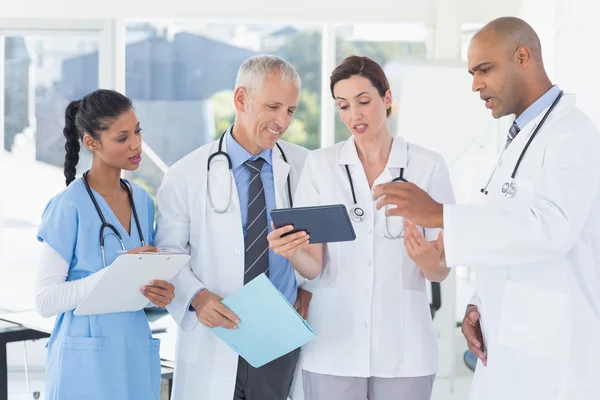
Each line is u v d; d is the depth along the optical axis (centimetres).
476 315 213
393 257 228
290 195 249
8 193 521
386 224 228
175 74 520
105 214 225
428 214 185
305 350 234
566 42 383
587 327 187
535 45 195
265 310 216
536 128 193
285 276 244
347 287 228
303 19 504
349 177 230
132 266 206
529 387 189
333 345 227
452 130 479
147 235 238
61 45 516
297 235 208
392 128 525
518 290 192
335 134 525
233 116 525
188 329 240
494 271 202
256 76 230
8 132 520
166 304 223
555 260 188
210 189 241
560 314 186
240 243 239
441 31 496
